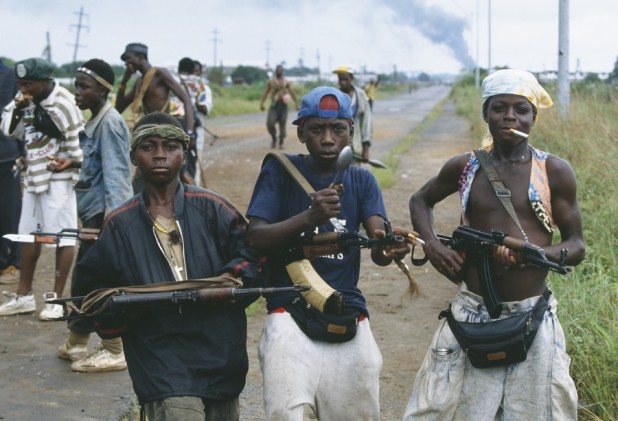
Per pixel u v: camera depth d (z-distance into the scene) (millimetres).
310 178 3875
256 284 3764
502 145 3701
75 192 6066
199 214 3812
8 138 8000
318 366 3736
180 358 3617
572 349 5141
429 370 3738
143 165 3744
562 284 6336
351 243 3678
